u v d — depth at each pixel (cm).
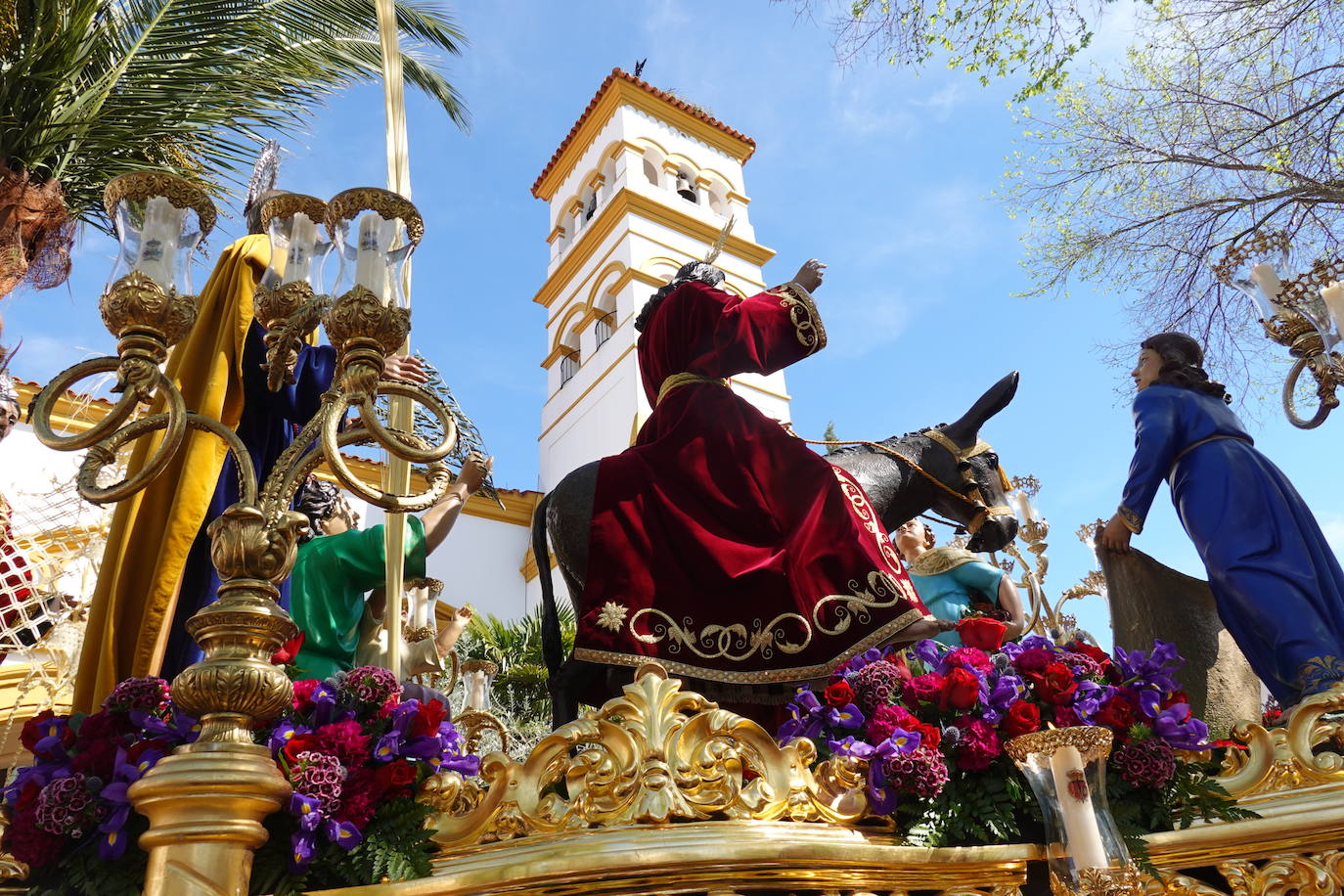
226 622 286
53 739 323
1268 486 463
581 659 374
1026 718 340
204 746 275
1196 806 360
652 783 302
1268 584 434
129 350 296
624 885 280
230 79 871
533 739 871
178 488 389
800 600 383
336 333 304
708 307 467
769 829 299
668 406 454
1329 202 1148
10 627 584
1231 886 339
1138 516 482
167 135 871
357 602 430
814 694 352
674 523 402
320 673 400
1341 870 335
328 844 295
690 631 381
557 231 2791
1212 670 480
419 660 500
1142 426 496
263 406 441
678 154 2667
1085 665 375
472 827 304
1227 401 520
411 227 332
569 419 2348
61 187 830
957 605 544
